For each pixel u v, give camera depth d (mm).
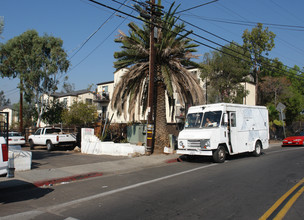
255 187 7266
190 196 6449
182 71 15469
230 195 6461
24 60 30234
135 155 14227
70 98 41188
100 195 6754
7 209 5707
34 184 7996
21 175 9102
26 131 27484
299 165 11125
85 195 6809
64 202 6199
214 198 6223
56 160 13109
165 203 5902
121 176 9461
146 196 6555
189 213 5199
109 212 5355
